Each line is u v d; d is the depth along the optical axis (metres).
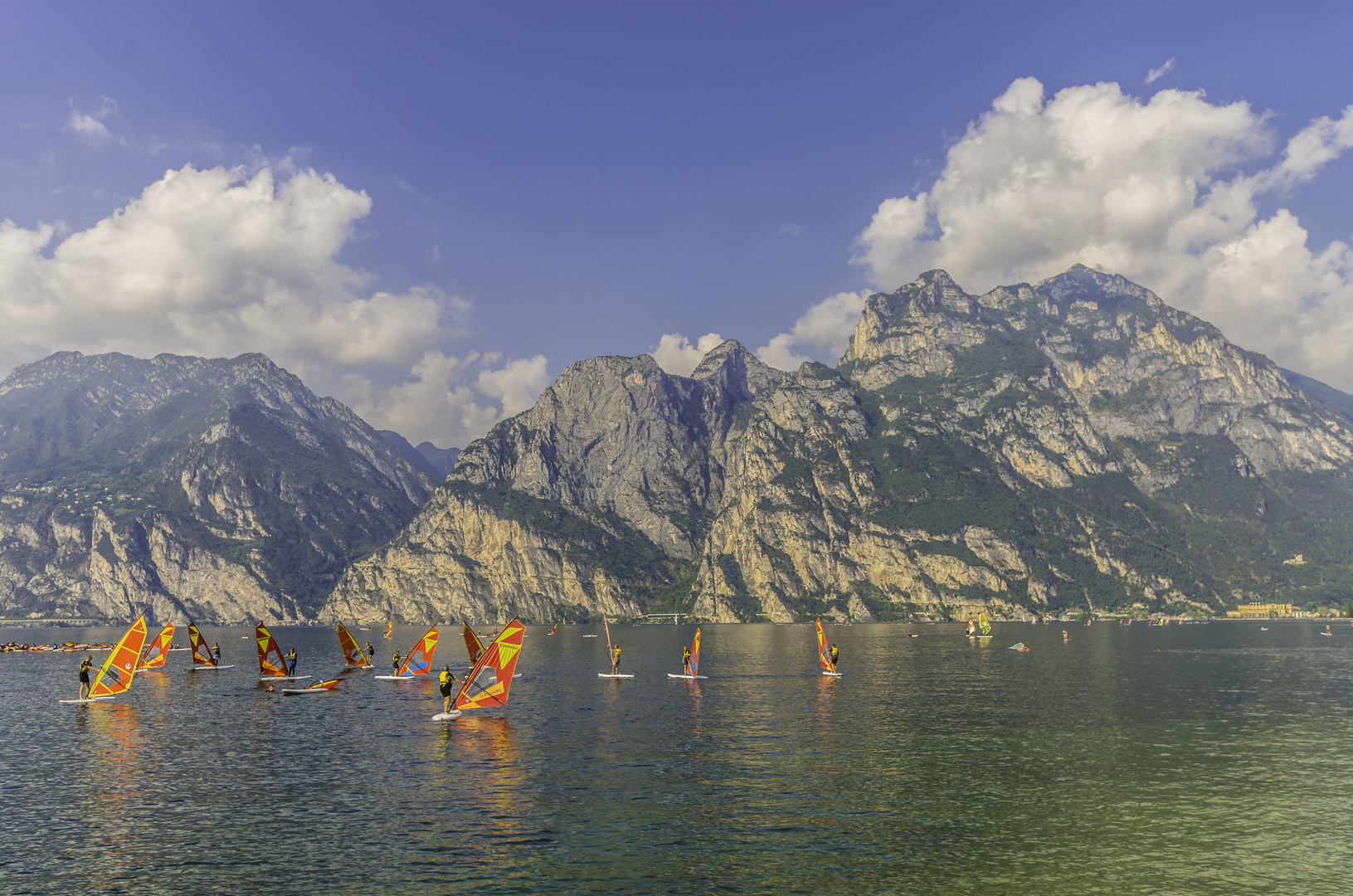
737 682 138.88
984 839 48.06
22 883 42.47
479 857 45.56
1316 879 41.91
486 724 90.75
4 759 73.81
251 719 96.31
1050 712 98.25
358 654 171.75
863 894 40.06
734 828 50.41
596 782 62.09
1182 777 63.03
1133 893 40.22
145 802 57.62
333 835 49.66
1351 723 88.75
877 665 174.88
